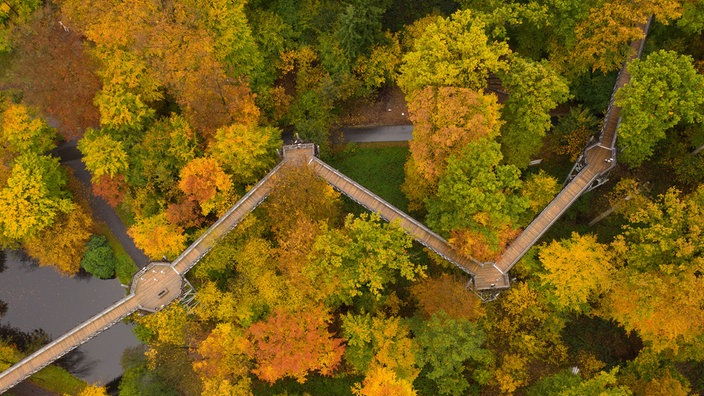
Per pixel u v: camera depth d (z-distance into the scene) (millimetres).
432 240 44656
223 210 45125
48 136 47844
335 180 47406
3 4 46938
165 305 45312
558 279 40000
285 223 43500
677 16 40656
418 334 40469
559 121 49531
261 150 43406
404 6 51656
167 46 41938
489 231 38969
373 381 37312
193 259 45688
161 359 45156
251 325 39406
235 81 45219
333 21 50656
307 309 40875
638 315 37781
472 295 42000
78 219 47750
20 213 44031
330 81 49250
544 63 44281
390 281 47594
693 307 35375
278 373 39031
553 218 44500
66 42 42688
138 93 44844
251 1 50938
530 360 45156
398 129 54188
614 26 41469
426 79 40844
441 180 40188
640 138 41719
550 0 42781
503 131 45469
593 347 46312
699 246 35406
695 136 45281
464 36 40875
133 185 46219
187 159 44625
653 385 39625
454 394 43375
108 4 42219
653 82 39281
